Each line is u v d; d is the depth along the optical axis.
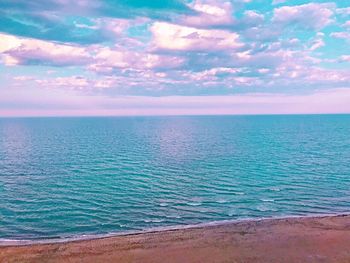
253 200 48.44
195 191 53.00
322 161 77.06
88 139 128.75
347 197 49.88
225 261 28.02
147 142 118.00
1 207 44.81
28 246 31.70
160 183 57.81
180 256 29.05
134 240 32.84
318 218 39.09
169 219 41.12
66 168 69.31
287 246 30.86
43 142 117.12
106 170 67.62
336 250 29.92
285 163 74.81
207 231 35.28
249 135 145.38
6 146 105.31
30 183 57.12
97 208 44.91
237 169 68.75
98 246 31.38
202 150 95.69
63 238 35.25
